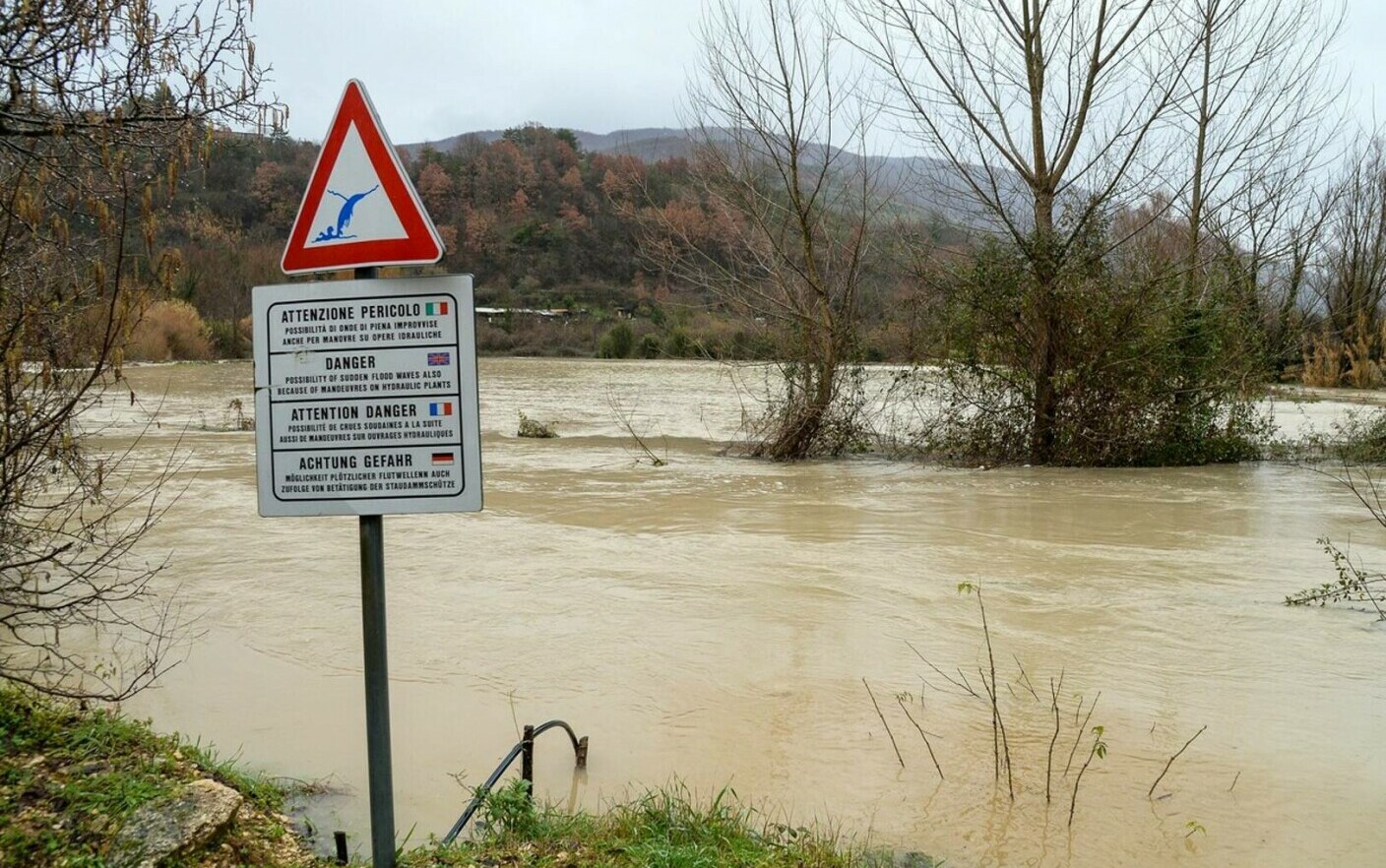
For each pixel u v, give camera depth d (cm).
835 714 625
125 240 590
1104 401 1736
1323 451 1844
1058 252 1697
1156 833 482
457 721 613
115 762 444
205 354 4909
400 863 402
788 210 1834
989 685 671
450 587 915
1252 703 643
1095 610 842
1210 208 1748
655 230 2128
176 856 379
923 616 825
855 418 1914
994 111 1723
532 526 1193
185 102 500
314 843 452
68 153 505
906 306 1836
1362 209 3659
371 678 364
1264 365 1847
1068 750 575
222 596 875
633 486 1509
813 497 1408
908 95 1747
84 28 470
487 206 9138
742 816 493
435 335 353
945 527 1191
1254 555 1043
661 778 539
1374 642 759
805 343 1845
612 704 642
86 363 548
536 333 6912
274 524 1191
